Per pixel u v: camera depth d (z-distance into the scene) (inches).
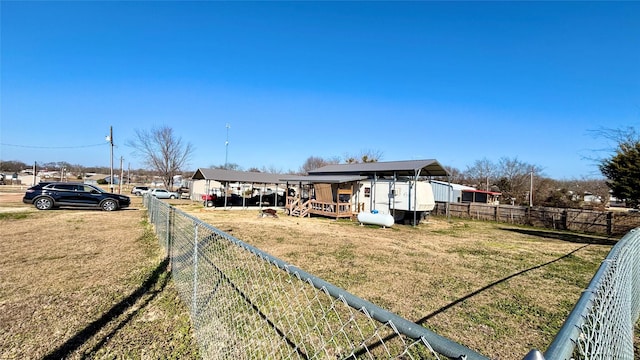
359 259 280.1
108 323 130.6
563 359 29.0
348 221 637.9
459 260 293.6
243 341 106.9
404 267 257.0
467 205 768.9
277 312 136.2
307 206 743.1
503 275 244.1
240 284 156.4
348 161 1341.0
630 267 105.8
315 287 58.3
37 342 114.7
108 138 1039.0
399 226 584.1
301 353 114.7
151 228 370.6
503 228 591.8
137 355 108.4
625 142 481.4
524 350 131.0
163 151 1349.7
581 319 38.1
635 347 126.3
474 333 144.8
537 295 197.9
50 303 148.2
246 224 522.3
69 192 558.3
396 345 128.0
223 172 934.4
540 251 358.3
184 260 165.2
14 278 181.0
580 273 257.6
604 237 504.1
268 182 917.2
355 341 129.6
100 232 338.0
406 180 635.5
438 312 167.2
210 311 129.5
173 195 1270.9
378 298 183.9
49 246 265.9
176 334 122.6
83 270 199.2
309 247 330.3
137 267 207.3
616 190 454.3
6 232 327.3
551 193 1040.2
